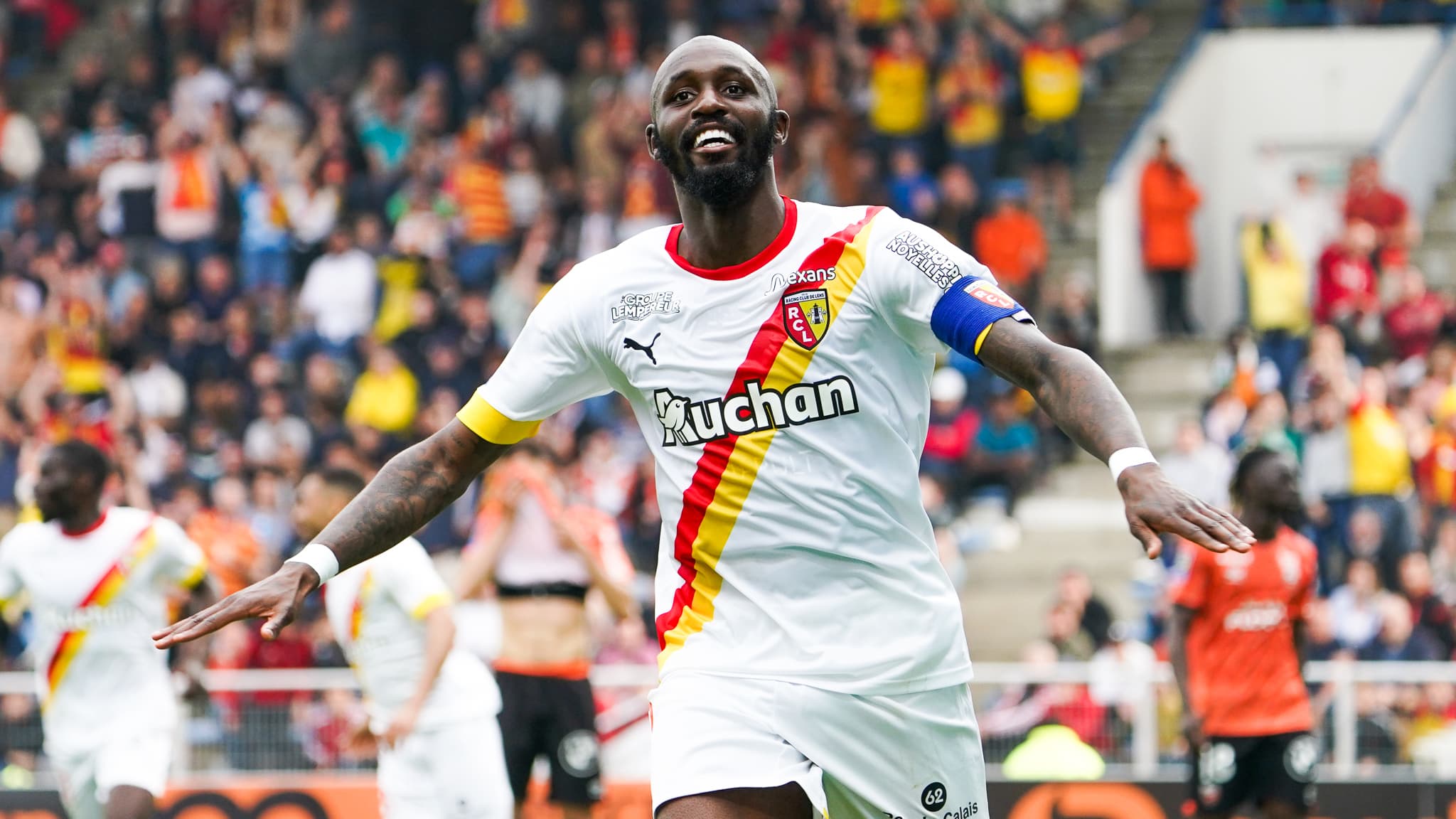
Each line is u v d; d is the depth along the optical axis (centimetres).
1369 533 2352
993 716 1866
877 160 3350
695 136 705
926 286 696
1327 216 3381
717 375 718
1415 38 3616
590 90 3700
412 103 3512
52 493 1356
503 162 3403
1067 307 3097
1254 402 2711
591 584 1673
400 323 3075
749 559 722
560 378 753
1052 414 653
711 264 727
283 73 3678
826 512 712
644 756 1880
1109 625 2269
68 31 4078
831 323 711
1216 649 1545
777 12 3653
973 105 3319
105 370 3011
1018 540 2848
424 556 1387
